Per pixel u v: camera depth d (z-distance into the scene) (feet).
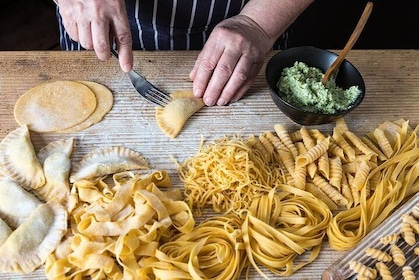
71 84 4.16
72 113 4.00
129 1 4.56
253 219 3.49
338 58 3.95
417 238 3.50
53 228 3.40
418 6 7.89
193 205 3.66
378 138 4.09
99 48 3.80
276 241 3.48
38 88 4.11
